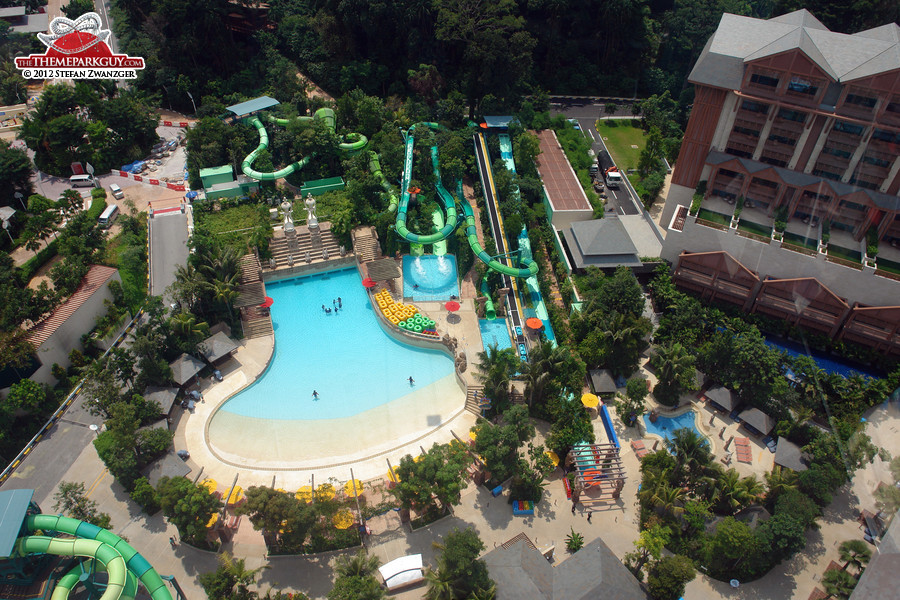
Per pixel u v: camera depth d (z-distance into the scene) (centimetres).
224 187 11794
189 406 8444
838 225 9000
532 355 8194
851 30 12469
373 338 9738
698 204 9981
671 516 7162
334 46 14612
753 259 9431
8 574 6297
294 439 8162
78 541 6078
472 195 12569
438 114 13600
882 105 8256
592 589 6050
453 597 6034
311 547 6906
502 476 7194
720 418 8488
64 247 9994
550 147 13512
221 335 9250
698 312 9300
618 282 9375
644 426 8362
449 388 8919
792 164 9369
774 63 8919
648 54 15750
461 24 13550
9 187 11819
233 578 6188
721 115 9694
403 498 6812
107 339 9394
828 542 7019
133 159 13225
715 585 6700
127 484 7369
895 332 8638
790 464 7612
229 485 7506
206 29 14625
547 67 15650
